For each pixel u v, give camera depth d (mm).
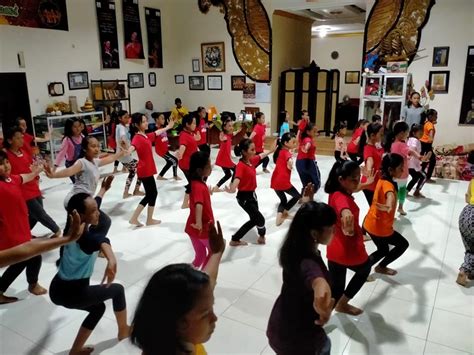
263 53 10031
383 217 3156
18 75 7645
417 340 2680
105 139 8859
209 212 3195
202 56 10977
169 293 1027
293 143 4535
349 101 13883
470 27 7516
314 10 10508
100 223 2365
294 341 1784
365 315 2961
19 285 3451
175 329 1020
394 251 3330
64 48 8461
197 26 10844
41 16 7918
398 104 7773
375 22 8453
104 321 2916
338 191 2621
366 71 8070
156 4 10672
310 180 5059
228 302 3152
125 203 5684
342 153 5824
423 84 8164
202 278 1089
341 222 2518
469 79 7699
